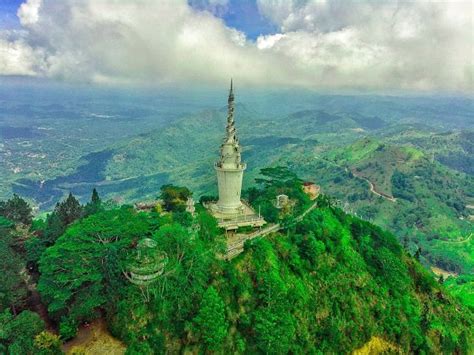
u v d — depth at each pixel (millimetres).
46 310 74000
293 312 82938
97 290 68875
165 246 73562
